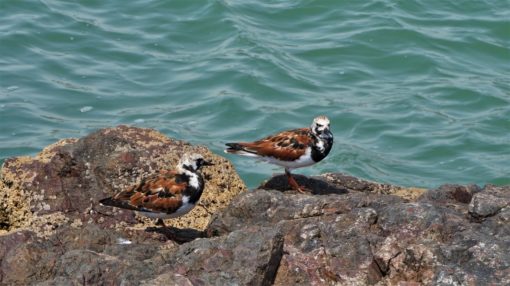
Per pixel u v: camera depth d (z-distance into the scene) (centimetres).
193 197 1330
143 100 2755
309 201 1345
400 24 3241
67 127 2575
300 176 1574
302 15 3338
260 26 3231
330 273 1173
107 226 1376
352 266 1177
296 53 3056
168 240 1310
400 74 2972
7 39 3030
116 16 3266
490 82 2919
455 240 1201
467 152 2542
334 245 1205
